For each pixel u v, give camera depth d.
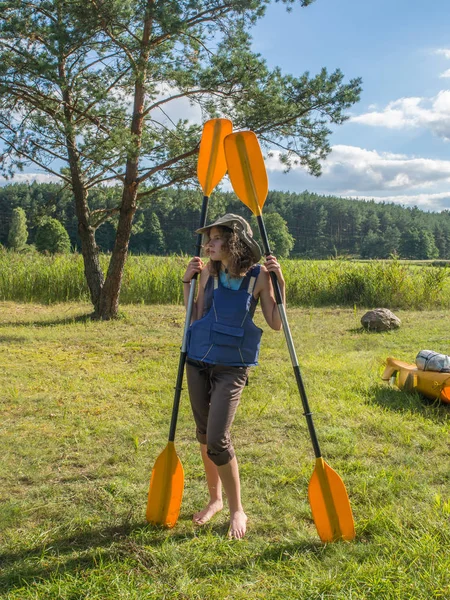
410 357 7.65
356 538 2.89
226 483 3.00
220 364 2.94
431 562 2.53
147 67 9.87
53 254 16.64
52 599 2.40
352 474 3.70
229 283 3.04
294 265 15.91
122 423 4.82
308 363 7.10
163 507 3.05
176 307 13.51
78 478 3.73
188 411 5.12
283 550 2.79
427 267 14.72
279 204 91.25
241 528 2.96
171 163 10.74
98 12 9.18
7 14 9.66
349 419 4.87
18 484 3.66
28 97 10.23
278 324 3.10
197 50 10.52
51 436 4.50
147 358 7.68
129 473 3.78
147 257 16.72
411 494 3.37
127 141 9.65
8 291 14.41
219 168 3.57
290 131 10.77
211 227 3.06
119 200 13.14
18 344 8.56
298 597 2.37
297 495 3.44
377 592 2.35
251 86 9.82
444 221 116.06
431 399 5.41
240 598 2.40
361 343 8.83
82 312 12.28
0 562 2.74
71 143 10.65
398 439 4.37
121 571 2.61
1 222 63.69
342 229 96.19
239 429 4.67
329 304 14.57
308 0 9.63
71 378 6.44
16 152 10.65
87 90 10.03
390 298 14.05
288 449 4.17
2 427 4.73
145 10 9.60
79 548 2.86
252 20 10.13
